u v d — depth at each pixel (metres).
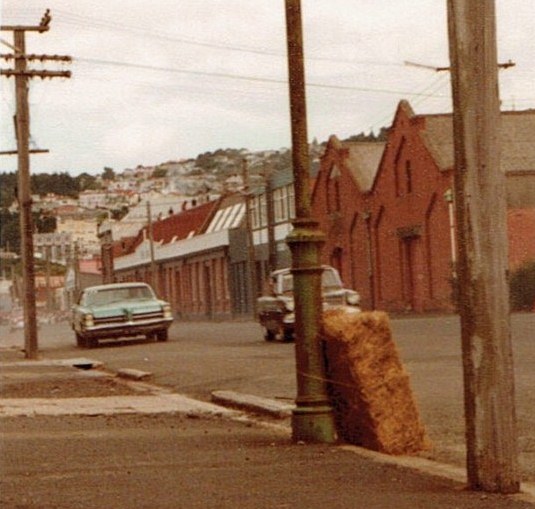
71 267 172.00
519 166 66.81
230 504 9.05
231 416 17.30
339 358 12.59
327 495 9.38
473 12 9.27
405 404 12.34
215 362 29.94
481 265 9.27
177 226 125.50
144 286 46.97
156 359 33.34
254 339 43.56
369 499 9.10
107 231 153.25
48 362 36.12
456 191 9.39
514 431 9.33
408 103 70.44
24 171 41.44
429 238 68.12
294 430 13.15
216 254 103.38
